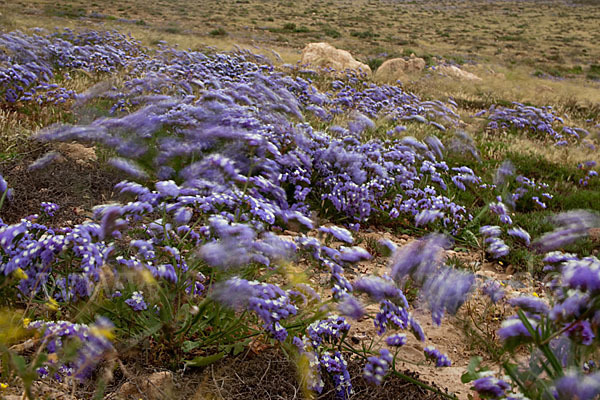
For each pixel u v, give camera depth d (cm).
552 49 4747
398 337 258
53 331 219
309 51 2216
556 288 277
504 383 213
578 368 201
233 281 243
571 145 1166
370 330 350
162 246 317
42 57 1035
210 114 532
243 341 286
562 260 287
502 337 212
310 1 8612
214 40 2700
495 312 383
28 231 279
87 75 1020
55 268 288
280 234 466
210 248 245
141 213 295
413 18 7200
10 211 423
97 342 222
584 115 1845
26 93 730
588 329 192
